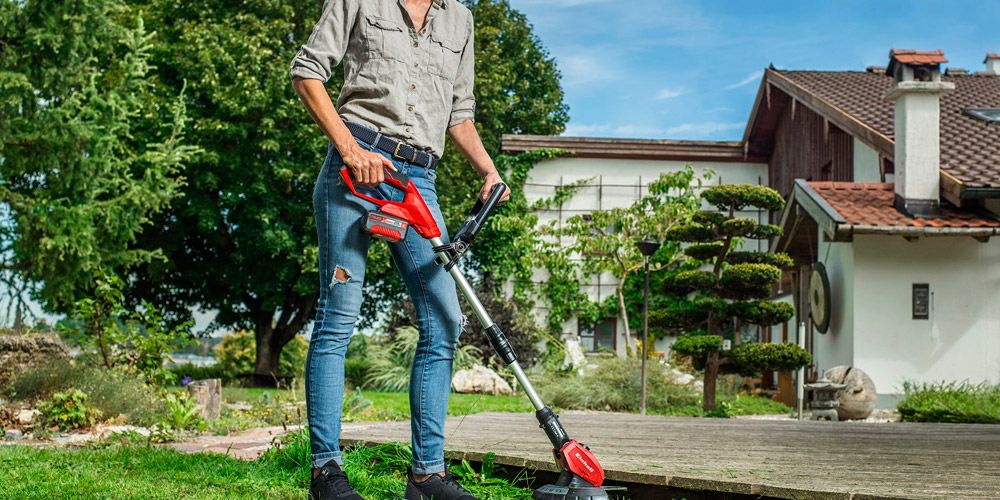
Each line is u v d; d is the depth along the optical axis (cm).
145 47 1247
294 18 1800
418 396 267
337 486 254
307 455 367
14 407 699
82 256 1164
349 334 263
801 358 1036
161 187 1286
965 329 1123
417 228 255
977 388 1030
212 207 1680
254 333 2033
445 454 381
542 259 1709
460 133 287
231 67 1669
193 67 1705
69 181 1170
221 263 1822
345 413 856
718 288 1134
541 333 1684
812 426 580
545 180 1872
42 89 1152
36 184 1228
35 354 806
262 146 1634
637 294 1812
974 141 1228
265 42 1703
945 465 367
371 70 261
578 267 1817
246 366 1908
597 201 1866
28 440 577
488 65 1998
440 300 267
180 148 1298
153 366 842
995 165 1134
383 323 1667
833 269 1220
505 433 479
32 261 1162
